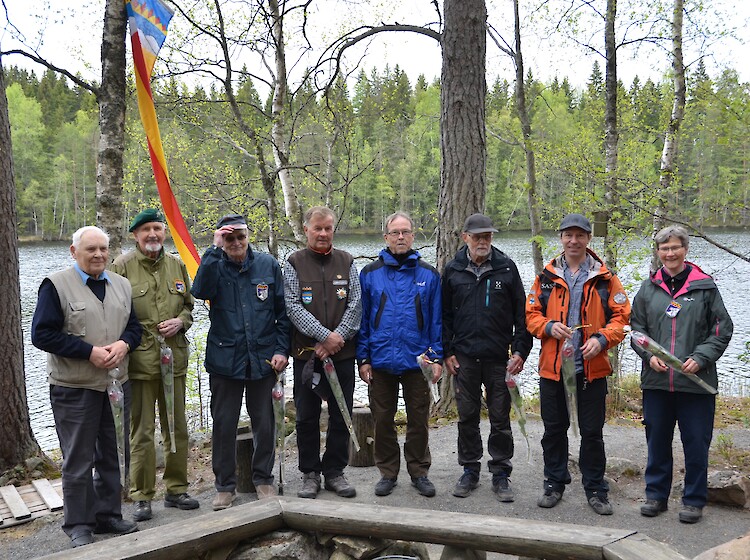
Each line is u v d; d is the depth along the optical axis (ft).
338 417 14.03
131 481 13.46
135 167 41.75
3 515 14.37
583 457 13.23
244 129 28.40
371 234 116.37
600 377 12.85
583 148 31.86
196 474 17.84
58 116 167.73
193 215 36.42
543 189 38.24
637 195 25.86
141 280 13.21
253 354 13.25
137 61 19.51
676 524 12.49
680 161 30.53
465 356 13.75
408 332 13.53
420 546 10.39
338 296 13.44
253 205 33.12
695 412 12.45
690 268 12.79
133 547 8.38
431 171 100.68
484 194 21.17
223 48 26.68
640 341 12.34
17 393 17.60
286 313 13.52
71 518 11.68
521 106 31.27
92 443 11.75
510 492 13.78
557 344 12.95
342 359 13.60
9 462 17.39
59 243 136.05
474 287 13.64
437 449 18.16
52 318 11.27
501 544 8.41
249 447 14.90
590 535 8.18
